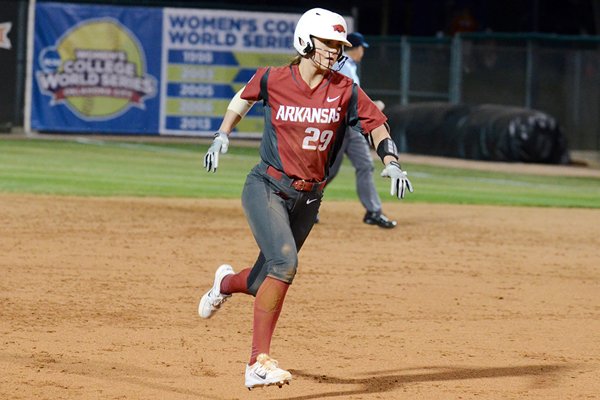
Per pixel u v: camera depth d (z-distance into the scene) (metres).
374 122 20.45
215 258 36.19
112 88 89.06
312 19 19.83
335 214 48.94
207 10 89.88
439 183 67.25
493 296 31.45
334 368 22.72
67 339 24.47
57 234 39.94
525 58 95.94
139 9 89.00
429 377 22.16
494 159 85.25
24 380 20.92
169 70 89.88
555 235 45.00
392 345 24.97
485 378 22.19
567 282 34.28
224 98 91.06
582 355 24.50
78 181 58.47
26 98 88.00
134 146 84.06
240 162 75.44
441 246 40.75
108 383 20.95
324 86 20.16
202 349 23.98
